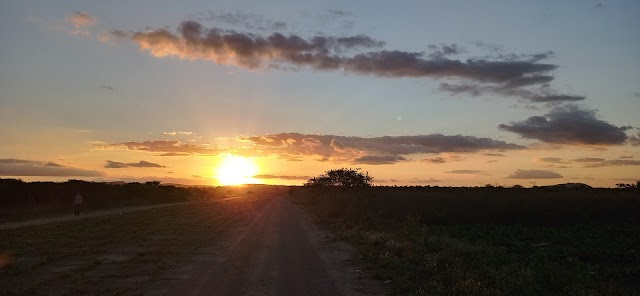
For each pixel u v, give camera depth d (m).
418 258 13.21
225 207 49.62
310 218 32.91
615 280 12.96
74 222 28.59
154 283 10.95
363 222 25.92
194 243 18.52
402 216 28.45
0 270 12.52
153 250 16.48
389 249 15.26
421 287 9.97
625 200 30.58
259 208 47.50
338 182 57.53
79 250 16.31
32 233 21.86
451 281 10.34
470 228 25.48
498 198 32.03
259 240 19.55
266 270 12.50
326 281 11.01
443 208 30.80
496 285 9.78
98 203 49.41
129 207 48.94
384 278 11.14
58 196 48.97
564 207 29.89
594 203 30.30
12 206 42.19
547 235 22.89
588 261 16.41
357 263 13.53
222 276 11.70
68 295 9.79
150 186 76.50
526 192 37.88
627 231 24.28
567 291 9.76
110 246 17.61
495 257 13.72
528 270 10.73
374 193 40.25
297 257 14.80
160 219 31.47
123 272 12.38
